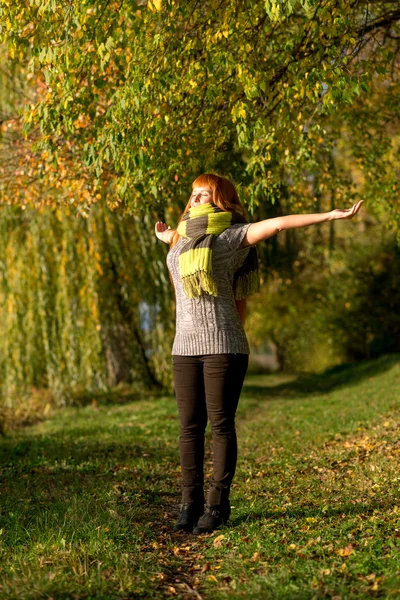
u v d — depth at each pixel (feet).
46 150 22.08
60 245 45.14
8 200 31.27
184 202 43.52
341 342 75.87
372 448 22.03
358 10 23.03
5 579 10.75
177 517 15.38
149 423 35.04
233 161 23.57
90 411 43.37
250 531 13.10
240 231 12.71
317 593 9.69
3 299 45.21
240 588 10.30
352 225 76.59
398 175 34.63
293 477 19.16
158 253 46.29
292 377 72.13
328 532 12.80
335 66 18.58
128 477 20.13
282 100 20.29
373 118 30.27
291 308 84.38
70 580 10.62
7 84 38.29
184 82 18.95
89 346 45.42
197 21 19.25
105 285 47.32
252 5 17.72
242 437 29.68
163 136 19.19
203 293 12.84
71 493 17.54
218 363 12.78
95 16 17.20
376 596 9.66
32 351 45.09
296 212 31.76
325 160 30.78
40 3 17.01
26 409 43.01
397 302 71.51
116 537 12.96
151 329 48.24
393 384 45.32
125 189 19.63
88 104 18.90
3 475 20.84
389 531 12.61
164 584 10.91
